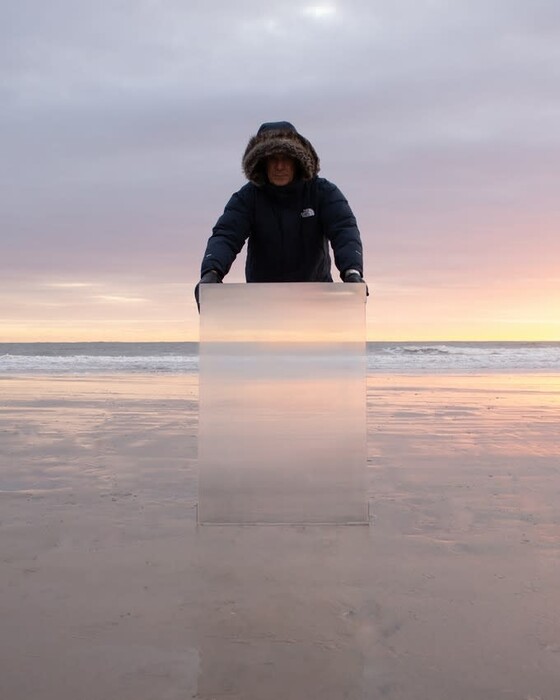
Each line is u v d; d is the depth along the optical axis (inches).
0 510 105.7
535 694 53.9
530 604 70.6
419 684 55.4
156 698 53.4
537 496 114.4
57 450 158.9
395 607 69.8
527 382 411.5
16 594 72.9
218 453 96.7
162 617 67.5
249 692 54.3
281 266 113.0
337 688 54.8
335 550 86.7
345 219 107.4
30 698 53.3
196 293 100.0
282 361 95.0
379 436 181.0
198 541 90.1
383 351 898.1
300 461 96.7
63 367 645.3
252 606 70.0
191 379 457.4
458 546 88.4
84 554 85.3
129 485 122.5
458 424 205.9
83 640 62.7
